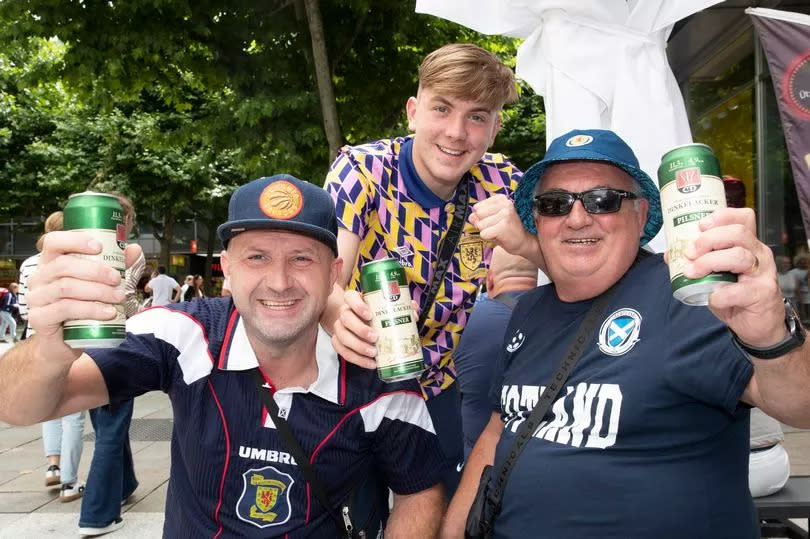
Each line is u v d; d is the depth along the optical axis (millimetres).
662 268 1838
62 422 4707
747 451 1757
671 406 1671
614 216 1866
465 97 2273
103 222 1410
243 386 1884
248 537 1850
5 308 18594
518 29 2762
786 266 6750
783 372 1315
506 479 1893
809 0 5723
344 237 2314
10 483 5090
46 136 19344
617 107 2521
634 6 2689
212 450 1867
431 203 2494
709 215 1279
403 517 2004
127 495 4598
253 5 8312
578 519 1722
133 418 7383
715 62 7289
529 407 1939
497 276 2943
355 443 1925
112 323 1418
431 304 2539
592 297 1937
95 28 7984
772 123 6684
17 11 7730
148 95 18453
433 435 2037
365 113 9586
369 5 8070
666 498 1649
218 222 23000
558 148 1942
